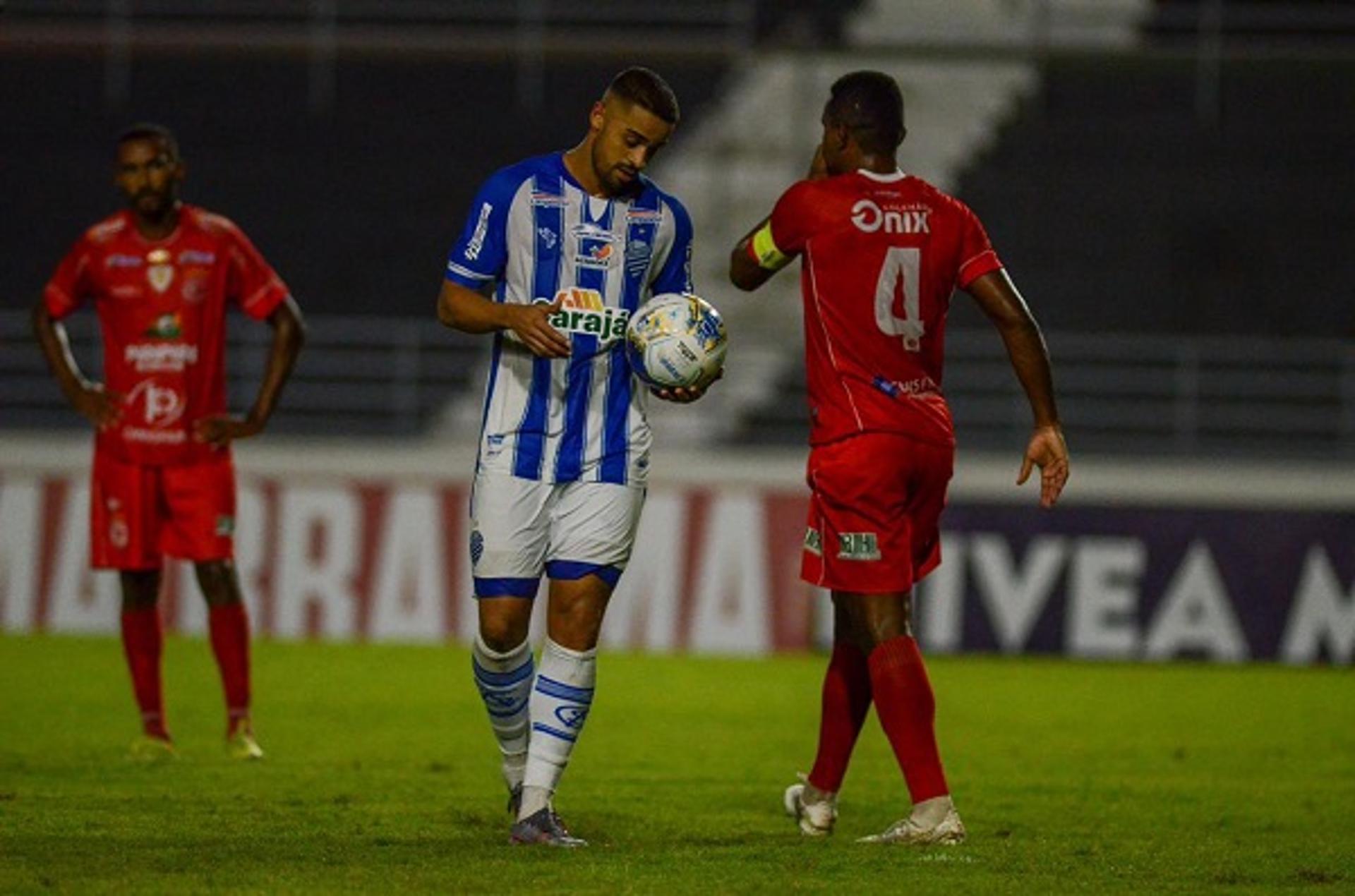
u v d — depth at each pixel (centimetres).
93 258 2900
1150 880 1908
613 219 2075
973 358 6894
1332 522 5269
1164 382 6956
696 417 6794
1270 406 6919
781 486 5347
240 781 2664
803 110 7825
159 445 2891
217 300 2909
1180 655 5247
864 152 2088
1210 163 7750
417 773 2817
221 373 2938
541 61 8244
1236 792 2861
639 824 2330
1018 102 7931
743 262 2133
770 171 7725
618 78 2045
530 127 8062
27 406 6975
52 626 5366
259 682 4269
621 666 4878
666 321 2047
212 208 7750
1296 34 8038
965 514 5297
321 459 6175
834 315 2059
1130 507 5281
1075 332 7175
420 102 8206
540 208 2062
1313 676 5000
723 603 5319
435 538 5344
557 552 2056
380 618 5325
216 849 1988
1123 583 5266
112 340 2917
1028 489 5647
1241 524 5278
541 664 2072
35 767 2789
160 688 2961
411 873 1827
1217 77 7981
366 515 5356
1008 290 2072
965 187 7656
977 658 5256
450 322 2036
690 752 3225
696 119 7888
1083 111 7944
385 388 7025
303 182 7844
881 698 2053
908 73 7962
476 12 8288
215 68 8306
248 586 5350
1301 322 7231
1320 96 7988
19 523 5391
